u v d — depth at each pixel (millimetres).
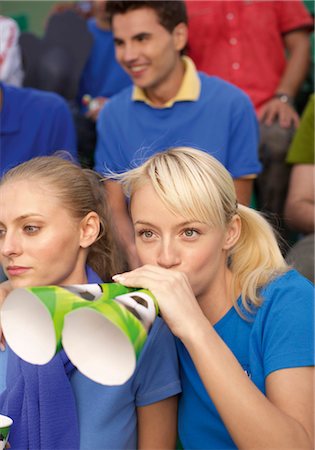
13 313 1670
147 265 1821
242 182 3508
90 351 1596
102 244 2330
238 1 4211
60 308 1601
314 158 3738
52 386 2055
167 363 2148
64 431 2045
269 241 2154
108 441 2084
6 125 3738
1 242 2096
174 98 3471
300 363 1888
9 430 1929
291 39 4324
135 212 1967
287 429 1745
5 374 2154
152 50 3395
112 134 3598
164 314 1746
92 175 2281
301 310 1969
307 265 3041
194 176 1917
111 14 3484
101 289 1712
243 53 4207
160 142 3473
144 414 2164
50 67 4539
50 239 2072
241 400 1728
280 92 4156
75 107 4465
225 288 2111
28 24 5953
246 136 3488
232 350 2074
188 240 1929
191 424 2137
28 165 2193
